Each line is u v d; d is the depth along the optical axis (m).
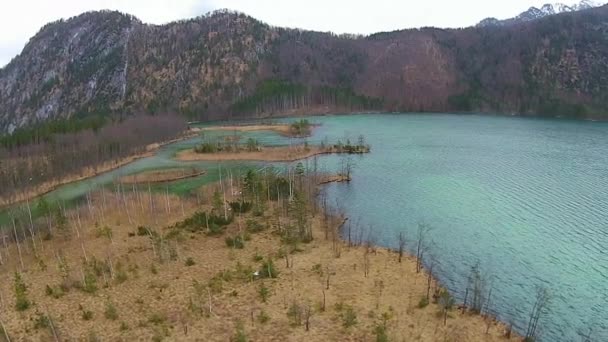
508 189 73.50
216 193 62.66
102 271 44.06
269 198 67.62
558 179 79.56
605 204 64.88
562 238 52.78
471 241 52.28
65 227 55.28
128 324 34.62
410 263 45.53
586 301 39.25
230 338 32.28
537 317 34.41
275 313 35.53
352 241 52.28
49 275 44.56
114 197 73.31
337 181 81.44
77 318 35.84
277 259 46.44
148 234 54.97
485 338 32.72
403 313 35.59
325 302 37.28
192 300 37.97
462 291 40.41
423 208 64.62
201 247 50.41
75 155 106.94
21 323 35.56
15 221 64.38
